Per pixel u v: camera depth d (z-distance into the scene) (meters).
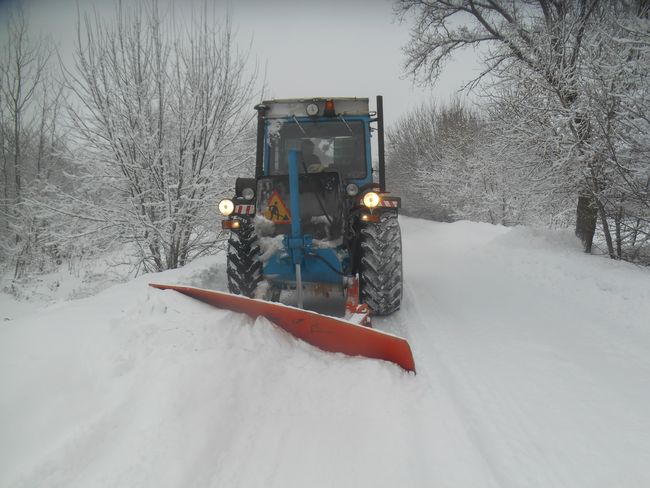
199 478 1.98
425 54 11.53
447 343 3.82
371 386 2.85
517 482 2.07
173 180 8.06
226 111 8.31
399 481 2.04
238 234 4.43
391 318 4.61
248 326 3.26
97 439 2.15
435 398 2.78
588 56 7.06
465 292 5.80
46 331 3.46
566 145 7.20
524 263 7.26
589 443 2.38
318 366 3.08
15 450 2.11
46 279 10.63
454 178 21.50
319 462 2.17
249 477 2.05
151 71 7.91
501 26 9.87
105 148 7.86
